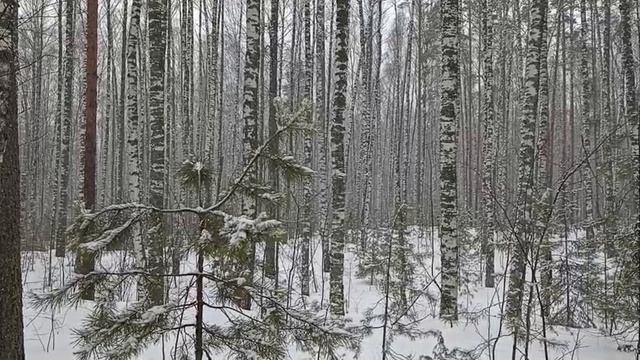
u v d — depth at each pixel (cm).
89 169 1049
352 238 2005
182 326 309
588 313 832
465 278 1203
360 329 670
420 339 736
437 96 3200
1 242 462
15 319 471
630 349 692
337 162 970
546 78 1340
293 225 1252
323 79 1991
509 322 538
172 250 392
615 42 2459
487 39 1677
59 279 1071
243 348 311
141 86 2233
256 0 991
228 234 291
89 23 1052
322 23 2009
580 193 2753
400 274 899
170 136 2231
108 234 306
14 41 482
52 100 3266
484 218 1429
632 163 995
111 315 309
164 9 969
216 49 2028
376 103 2633
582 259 961
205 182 350
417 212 2538
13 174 475
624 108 1565
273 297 324
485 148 1630
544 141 1322
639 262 675
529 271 998
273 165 339
